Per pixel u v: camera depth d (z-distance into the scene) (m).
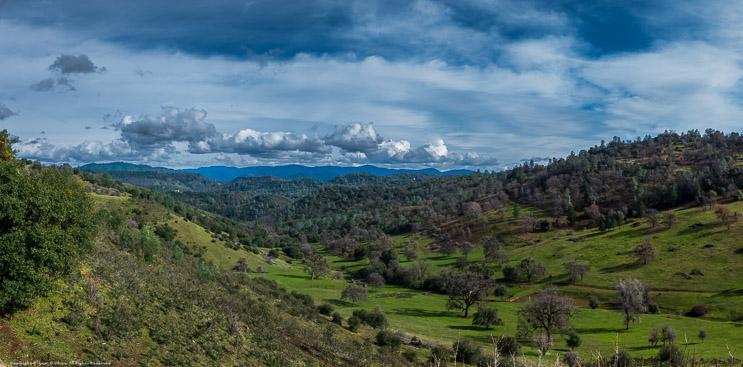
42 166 110.62
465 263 154.75
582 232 182.00
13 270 17.09
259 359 26.88
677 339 66.44
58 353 16.72
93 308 21.89
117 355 18.75
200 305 32.50
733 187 182.50
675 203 193.12
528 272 132.38
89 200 26.89
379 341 49.44
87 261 27.80
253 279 74.19
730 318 84.62
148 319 24.30
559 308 68.44
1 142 39.62
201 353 23.30
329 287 125.88
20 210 18.33
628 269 123.38
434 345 54.78
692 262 117.56
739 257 114.00
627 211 192.75
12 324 17.16
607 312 94.31
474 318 83.62
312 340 38.38
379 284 135.62
